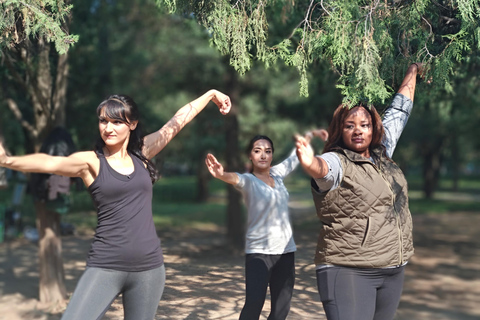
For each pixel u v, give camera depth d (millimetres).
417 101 4723
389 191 2336
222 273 3566
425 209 19578
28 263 8766
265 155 3326
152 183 2520
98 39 10648
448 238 10883
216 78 12336
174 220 13320
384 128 2750
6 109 10336
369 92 2541
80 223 9719
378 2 2949
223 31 3004
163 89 14984
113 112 2328
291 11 4582
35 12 2764
